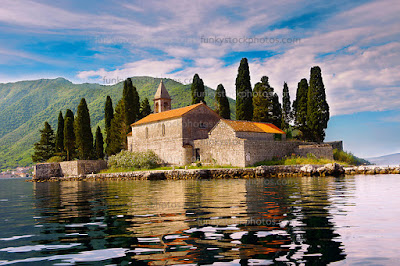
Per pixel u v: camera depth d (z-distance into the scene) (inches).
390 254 290.7
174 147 2447.1
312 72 2684.5
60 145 3705.7
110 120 3597.4
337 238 346.9
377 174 1668.3
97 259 294.0
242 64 2797.7
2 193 1337.4
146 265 273.4
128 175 2204.7
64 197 980.6
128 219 493.4
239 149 1943.9
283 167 1782.7
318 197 719.1
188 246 326.6
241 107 2773.1
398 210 521.7
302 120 2994.6
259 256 289.7
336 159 2217.0
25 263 289.4
